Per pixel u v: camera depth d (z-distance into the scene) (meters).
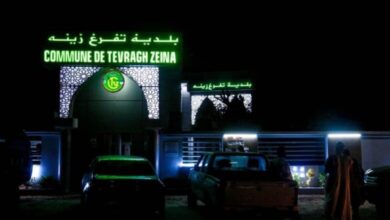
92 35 21.08
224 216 12.02
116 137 22.23
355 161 11.78
